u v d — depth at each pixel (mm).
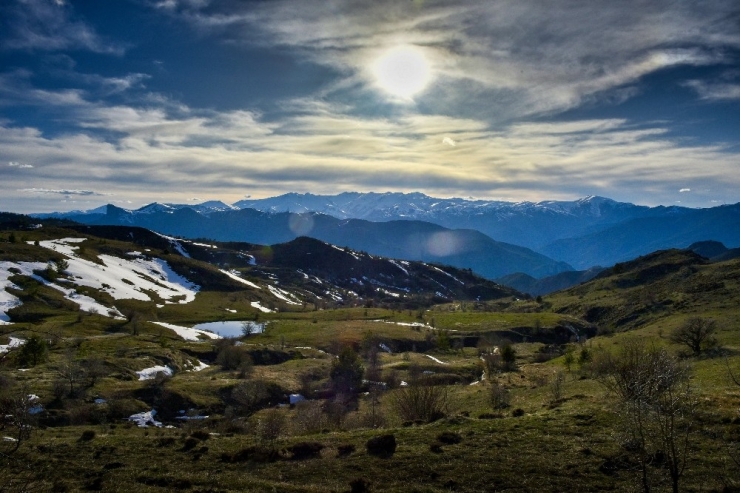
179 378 89188
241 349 122000
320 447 33531
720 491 23438
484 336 161000
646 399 21109
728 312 110000
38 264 170750
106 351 104750
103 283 181375
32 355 82750
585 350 85875
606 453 29312
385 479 27656
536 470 27844
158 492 25547
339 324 176750
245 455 32375
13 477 27859
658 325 119562
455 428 37719
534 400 55156
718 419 32625
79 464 30703
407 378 99000
